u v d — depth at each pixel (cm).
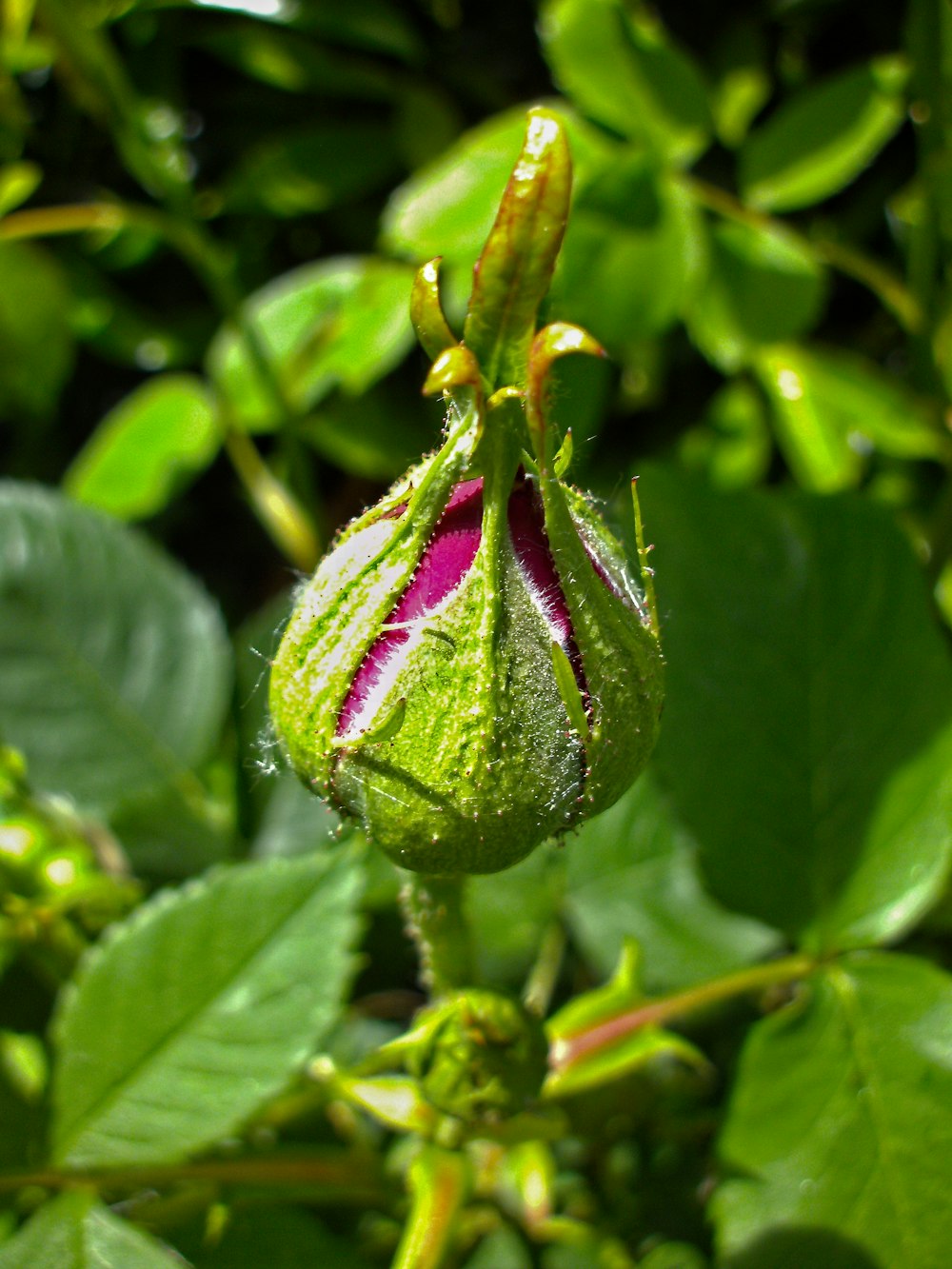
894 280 17
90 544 17
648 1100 16
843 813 14
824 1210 13
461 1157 13
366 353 17
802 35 20
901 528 15
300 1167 14
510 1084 13
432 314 11
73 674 17
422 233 16
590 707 12
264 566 24
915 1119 13
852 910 14
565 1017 14
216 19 20
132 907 16
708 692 15
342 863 14
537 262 11
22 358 21
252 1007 14
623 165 16
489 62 21
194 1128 13
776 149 17
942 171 17
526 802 12
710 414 19
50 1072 14
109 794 17
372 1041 17
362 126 20
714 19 20
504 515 11
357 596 12
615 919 16
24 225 18
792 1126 13
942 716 14
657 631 12
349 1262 14
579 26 16
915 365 17
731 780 14
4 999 16
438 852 12
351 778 12
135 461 19
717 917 16
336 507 23
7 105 21
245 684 17
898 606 15
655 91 16
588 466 20
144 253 22
